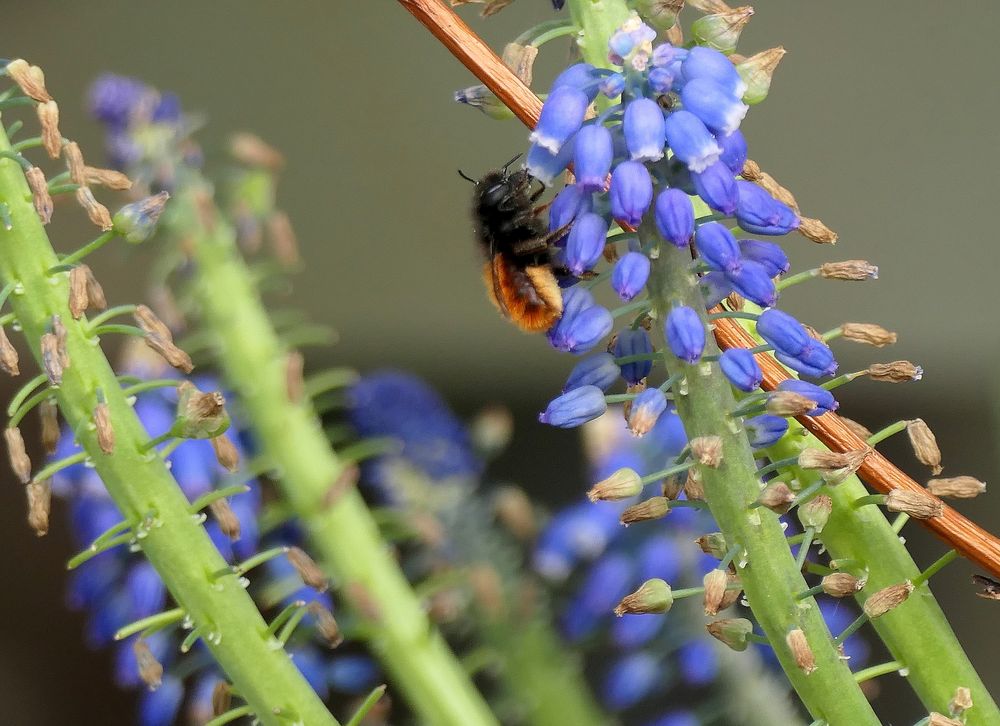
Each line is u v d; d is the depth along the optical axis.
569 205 0.36
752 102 0.36
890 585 0.38
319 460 0.41
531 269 0.41
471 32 0.37
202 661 0.40
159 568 0.38
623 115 0.36
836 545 0.38
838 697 0.37
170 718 0.40
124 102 0.41
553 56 0.64
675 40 0.37
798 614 0.37
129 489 0.38
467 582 0.40
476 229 0.41
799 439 0.38
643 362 0.37
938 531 0.37
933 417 0.64
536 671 0.40
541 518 0.41
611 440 0.41
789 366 0.37
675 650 0.41
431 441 0.41
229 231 0.41
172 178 0.41
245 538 0.40
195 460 0.40
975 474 0.62
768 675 0.41
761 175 0.37
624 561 0.41
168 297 0.41
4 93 0.37
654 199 0.36
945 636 0.38
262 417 0.41
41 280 0.38
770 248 0.37
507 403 0.64
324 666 0.41
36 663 0.61
